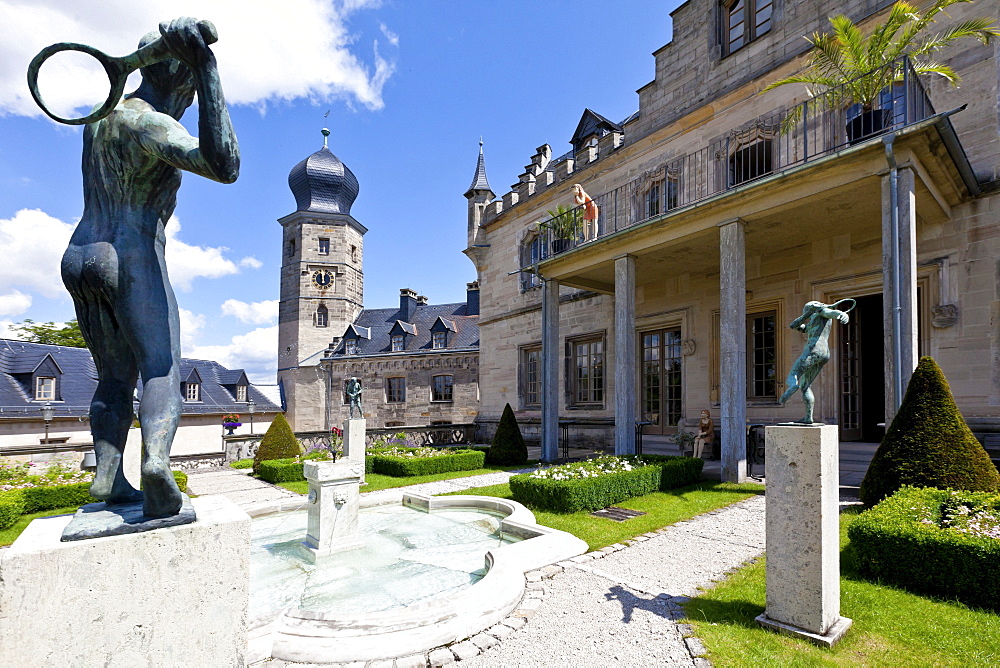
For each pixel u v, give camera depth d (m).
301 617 4.01
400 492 9.34
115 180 2.14
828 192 7.98
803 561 3.57
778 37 12.21
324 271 44.09
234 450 16.19
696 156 13.82
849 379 11.34
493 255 22.14
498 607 4.08
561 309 18.48
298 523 8.00
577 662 3.36
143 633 1.81
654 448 14.16
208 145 1.89
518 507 7.54
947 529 4.42
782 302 11.90
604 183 16.77
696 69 14.14
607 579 4.80
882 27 7.97
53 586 1.68
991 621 3.66
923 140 7.00
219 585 1.95
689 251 11.51
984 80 8.90
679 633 3.69
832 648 3.36
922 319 9.53
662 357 15.04
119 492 2.24
